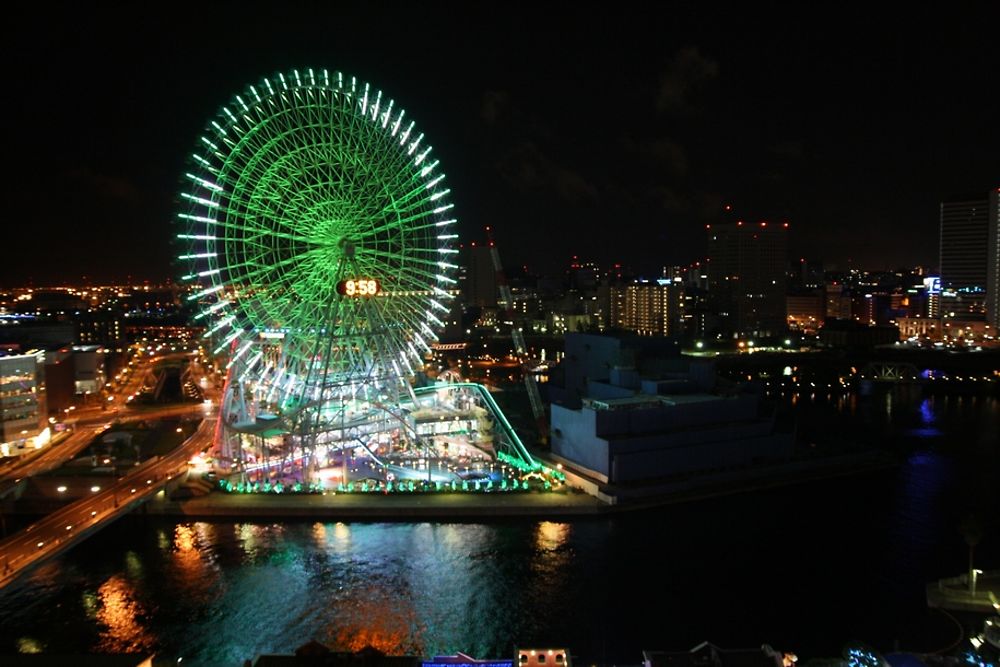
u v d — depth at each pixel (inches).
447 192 6245.1
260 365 6638.8
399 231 6122.1
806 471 6353.3
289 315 5772.6
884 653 3476.9
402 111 6067.9
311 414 5836.6
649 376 7219.5
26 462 6683.1
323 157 5728.3
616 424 5915.4
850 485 6176.2
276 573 4407.0
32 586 4249.5
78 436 7726.4
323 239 5787.4
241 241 5546.3
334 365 6087.6
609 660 3486.7
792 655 3262.8
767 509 5551.2
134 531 5068.9
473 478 5949.8
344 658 2669.8
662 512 5462.6
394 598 4094.5
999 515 5447.8
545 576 4365.2
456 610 3964.1
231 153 5438.0
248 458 6082.7
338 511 5285.4
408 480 5866.1
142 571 4436.5
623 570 4448.8
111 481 5890.8
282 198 5639.8
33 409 7155.5
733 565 4527.6
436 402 7288.4
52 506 5315.0
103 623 3823.8
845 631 3730.3
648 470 5816.9
